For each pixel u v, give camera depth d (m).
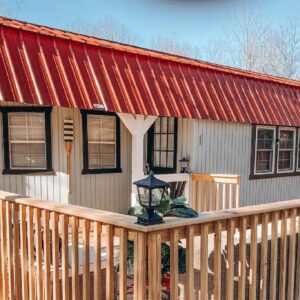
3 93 4.48
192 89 6.64
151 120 5.96
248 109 7.44
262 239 2.55
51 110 6.14
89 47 5.65
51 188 6.23
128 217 2.08
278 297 2.98
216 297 2.28
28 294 2.82
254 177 8.02
